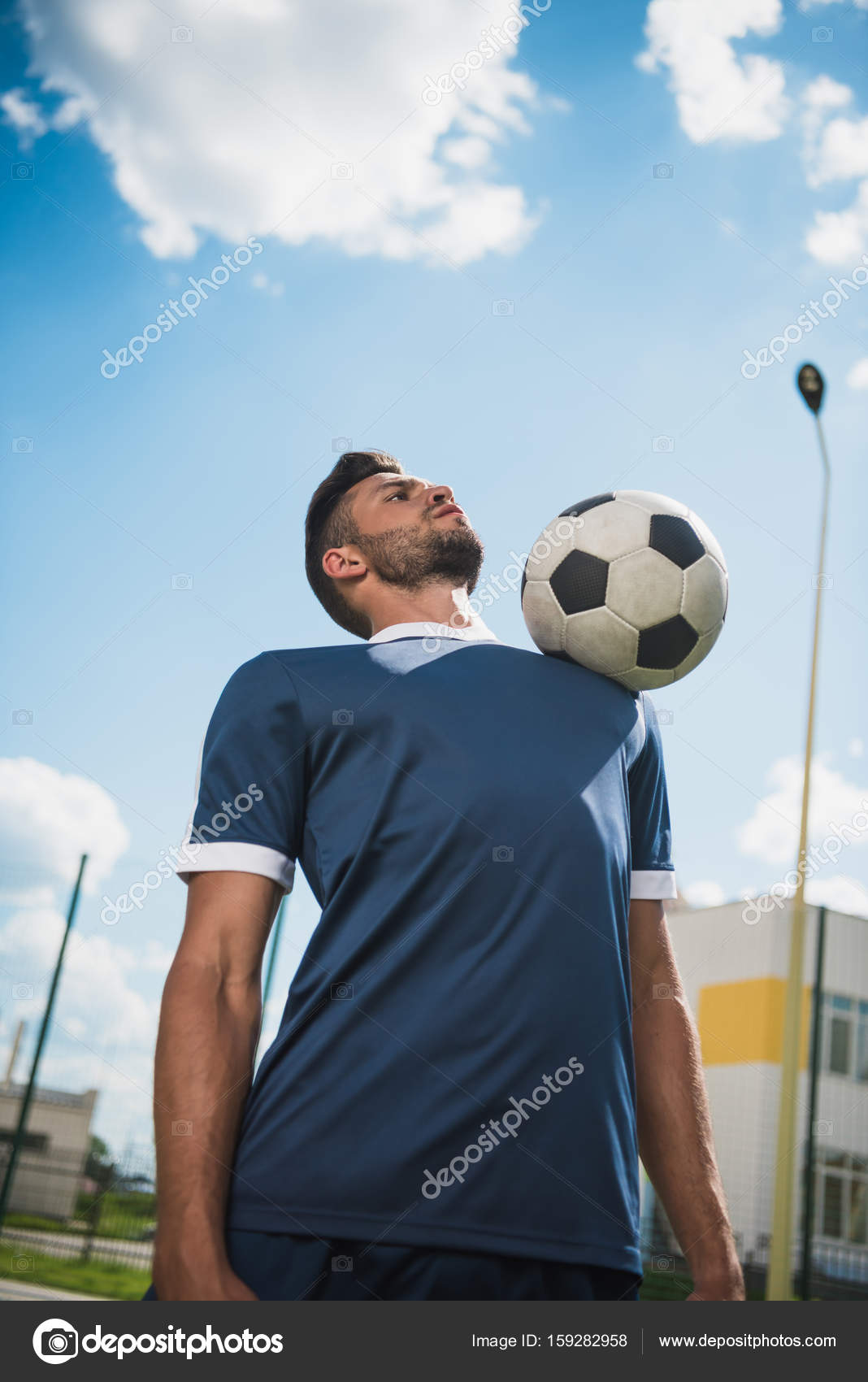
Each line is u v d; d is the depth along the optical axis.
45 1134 6.73
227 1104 1.05
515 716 1.22
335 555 1.59
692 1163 1.23
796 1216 8.81
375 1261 0.97
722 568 1.44
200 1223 0.98
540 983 1.05
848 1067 10.76
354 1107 1.01
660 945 1.33
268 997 5.93
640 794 1.36
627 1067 1.11
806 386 6.35
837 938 10.99
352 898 1.13
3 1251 6.45
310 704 1.23
